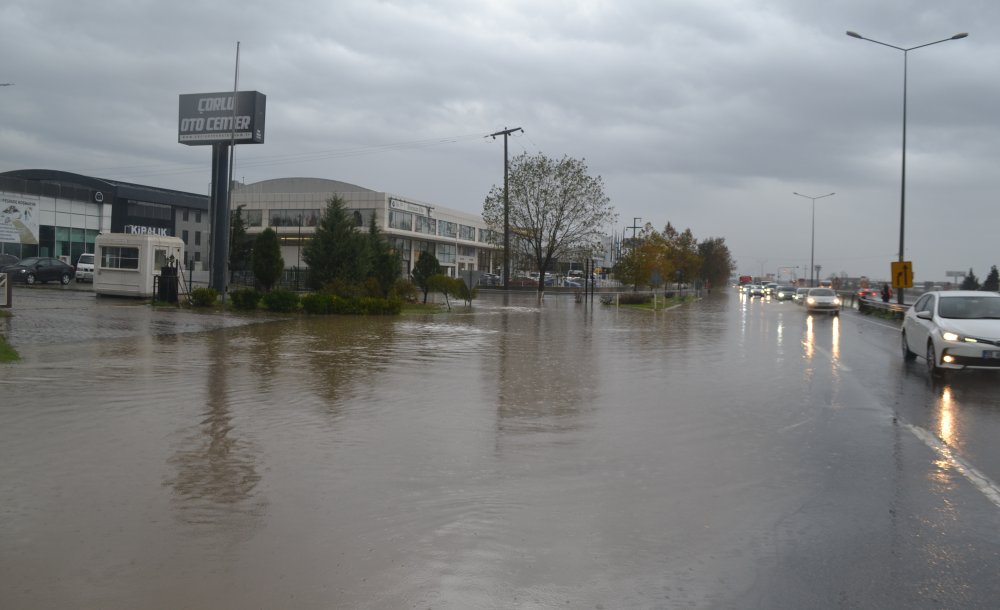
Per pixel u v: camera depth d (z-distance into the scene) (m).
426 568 4.72
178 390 11.05
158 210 81.19
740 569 4.82
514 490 6.43
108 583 4.41
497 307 41.94
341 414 9.59
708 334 25.41
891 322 36.19
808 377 14.25
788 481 6.87
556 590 4.45
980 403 11.32
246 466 7.01
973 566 4.92
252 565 4.71
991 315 14.77
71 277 45.28
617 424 9.37
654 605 4.29
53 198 54.31
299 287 50.06
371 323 26.41
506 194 58.28
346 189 86.19
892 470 7.29
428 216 90.12
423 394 11.30
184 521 5.48
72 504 5.81
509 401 10.88
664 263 58.94
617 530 5.49
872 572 4.80
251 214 82.44
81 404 9.80
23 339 16.95
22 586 4.36
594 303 52.09
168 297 29.89
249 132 35.25
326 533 5.29
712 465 7.41
